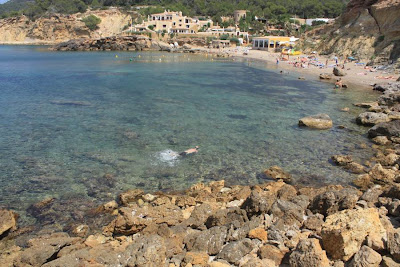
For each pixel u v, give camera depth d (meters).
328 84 46.03
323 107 32.38
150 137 22.86
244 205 12.99
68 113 28.80
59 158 19.12
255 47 114.88
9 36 173.75
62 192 15.32
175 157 19.50
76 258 9.55
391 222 10.98
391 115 26.41
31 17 177.00
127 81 47.84
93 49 127.38
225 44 128.50
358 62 63.66
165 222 12.40
